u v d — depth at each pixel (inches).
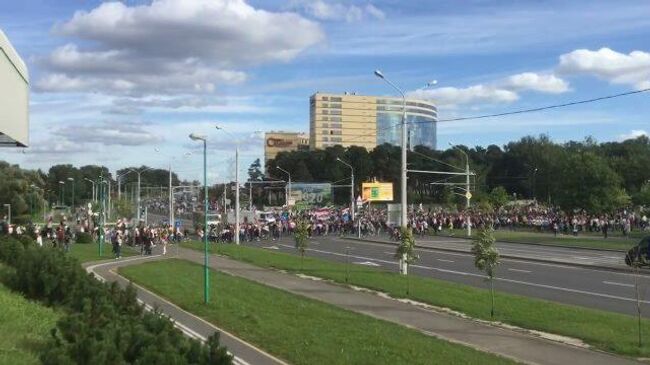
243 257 1653.5
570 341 629.9
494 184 5816.9
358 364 506.3
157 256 1781.5
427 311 816.9
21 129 821.2
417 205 4756.4
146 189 6417.3
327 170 5118.1
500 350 588.4
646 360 551.5
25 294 718.5
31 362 412.2
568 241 2199.8
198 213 3720.5
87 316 463.2
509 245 2108.8
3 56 701.9
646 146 5807.1
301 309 800.3
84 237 2372.0
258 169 6879.9
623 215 2780.5
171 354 363.3
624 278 1223.5
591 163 3181.6
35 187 4473.4
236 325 685.3
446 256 1728.6
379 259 1668.3
